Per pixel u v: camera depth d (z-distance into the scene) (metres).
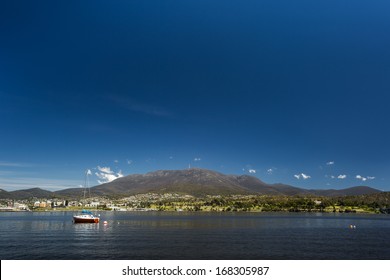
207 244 114.50
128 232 159.12
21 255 93.12
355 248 106.81
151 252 97.75
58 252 97.81
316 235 148.00
